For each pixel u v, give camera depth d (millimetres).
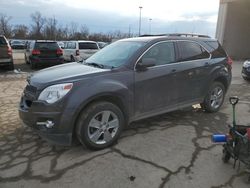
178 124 5188
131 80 4289
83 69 4285
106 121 4047
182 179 3303
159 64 4727
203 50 5590
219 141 3598
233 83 10273
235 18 21469
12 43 42594
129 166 3588
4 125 5031
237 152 3340
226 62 6039
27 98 3998
